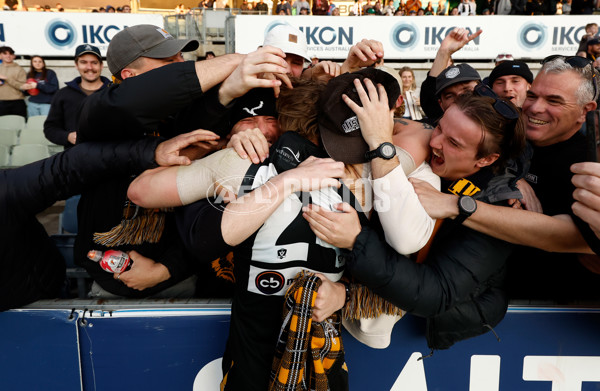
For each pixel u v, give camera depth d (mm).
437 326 1335
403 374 1476
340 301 1224
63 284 1712
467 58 9070
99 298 1569
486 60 9430
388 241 1165
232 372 1258
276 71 1213
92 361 1476
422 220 1135
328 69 2078
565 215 1273
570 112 1512
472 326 1336
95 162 1354
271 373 1192
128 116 1254
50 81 6852
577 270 1545
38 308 1439
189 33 9078
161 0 16219
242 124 1369
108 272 1512
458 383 1485
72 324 1448
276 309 1228
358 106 1128
